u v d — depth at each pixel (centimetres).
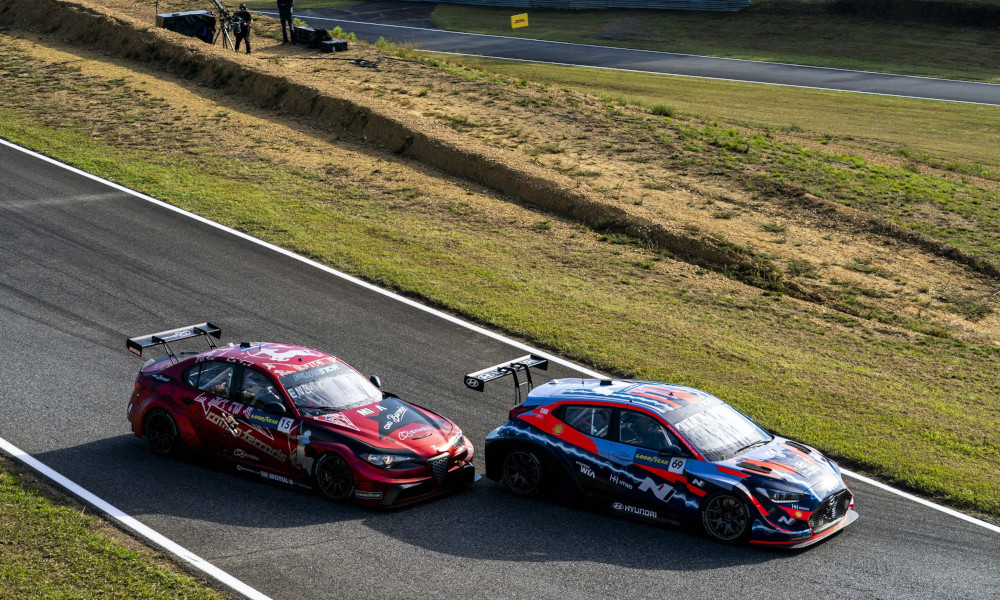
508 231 6322
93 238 5500
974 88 13175
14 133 7406
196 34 10469
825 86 13062
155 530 2608
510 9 18962
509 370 3250
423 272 5388
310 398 3020
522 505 2973
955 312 5703
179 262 5247
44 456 3064
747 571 2531
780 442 2972
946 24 16188
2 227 5553
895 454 3606
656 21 17525
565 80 12450
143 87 8781
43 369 3831
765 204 7231
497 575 2456
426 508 2909
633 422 2909
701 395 3078
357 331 4516
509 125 8456
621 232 6444
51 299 4616
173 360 3300
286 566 2444
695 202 7100
